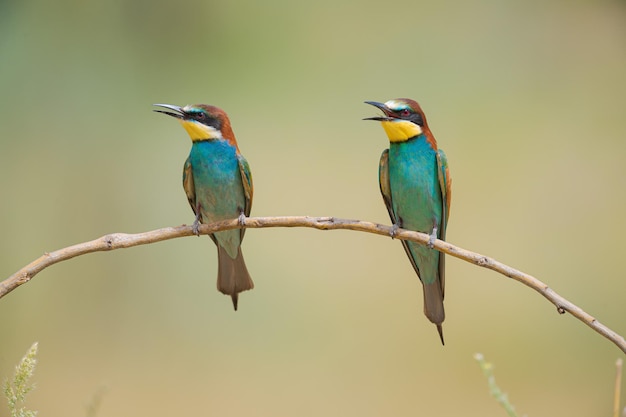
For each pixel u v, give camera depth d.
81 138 13.10
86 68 13.14
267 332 12.88
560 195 13.51
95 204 13.03
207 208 7.59
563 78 14.40
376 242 13.45
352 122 14.00
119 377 12.01
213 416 11.48
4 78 12.77
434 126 14.09
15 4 12.74
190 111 7.36
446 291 13.30
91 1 13.09
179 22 13.41
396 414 11.77
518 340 12.81
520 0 14.51
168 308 12.81
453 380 12.45
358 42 14.26
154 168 13.24
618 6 14.35
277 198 13.52
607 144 14.01
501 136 14.05
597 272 13.24
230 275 7.64
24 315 12.45
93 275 12.81
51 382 11.78
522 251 13.47
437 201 7.47
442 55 14.37
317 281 13.09
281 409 11.66
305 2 14.05
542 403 12.09
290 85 13.96
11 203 12.81
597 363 12.76
